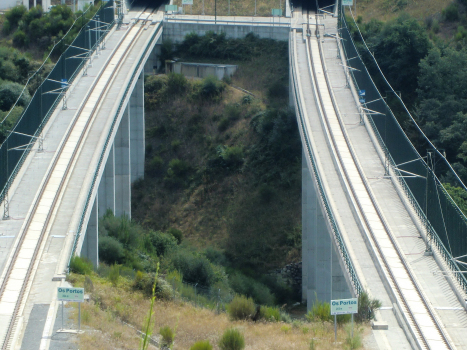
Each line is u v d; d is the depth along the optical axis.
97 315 59.41
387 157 92.94
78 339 53.62
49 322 56.81
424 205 79.50
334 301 55.56
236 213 121.31
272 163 126.19
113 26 150.38
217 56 156.88
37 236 74.62
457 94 122.56
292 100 130.38
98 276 71.44
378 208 82.44
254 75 149.75
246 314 65.56
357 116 109.06
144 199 129.62
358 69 118.44
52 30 163.88
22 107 127.62
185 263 95.94
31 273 66.94
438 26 148.25
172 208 126.81
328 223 80.19
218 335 59.09
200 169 131.25
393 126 94.62
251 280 104.88
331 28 149.50
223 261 112.19
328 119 107.62
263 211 119.81
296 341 57.09
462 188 103.12
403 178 85.44
